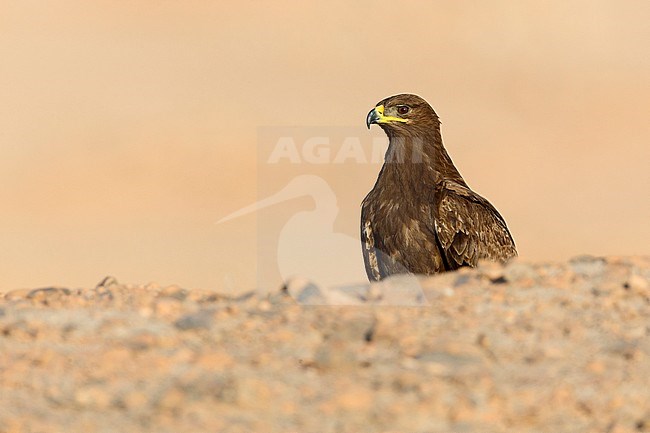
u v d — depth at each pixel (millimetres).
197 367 7766
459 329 8477
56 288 9984
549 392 7570
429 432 7102
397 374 7688
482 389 7543
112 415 7230
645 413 7398
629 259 10008
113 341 8273
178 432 7008
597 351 8188
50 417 7195
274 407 7289
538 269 9805
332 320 8633
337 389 7504
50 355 7984
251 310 8898
